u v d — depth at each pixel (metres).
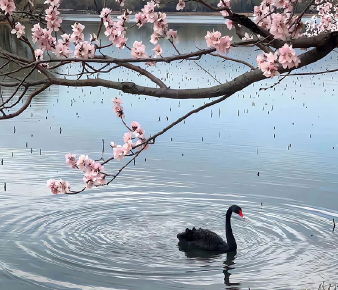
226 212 10.09
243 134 15.96
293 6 4.85
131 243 9.24
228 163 13.12
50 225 9.78
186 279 7.95
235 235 9.71
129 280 7.86
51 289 7.47
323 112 19.23
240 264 8.54
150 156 13.69
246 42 4.41
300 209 10.57
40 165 12.82
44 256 8.55
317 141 15.16
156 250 9.00
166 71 28.33
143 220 10.23
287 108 19.94
